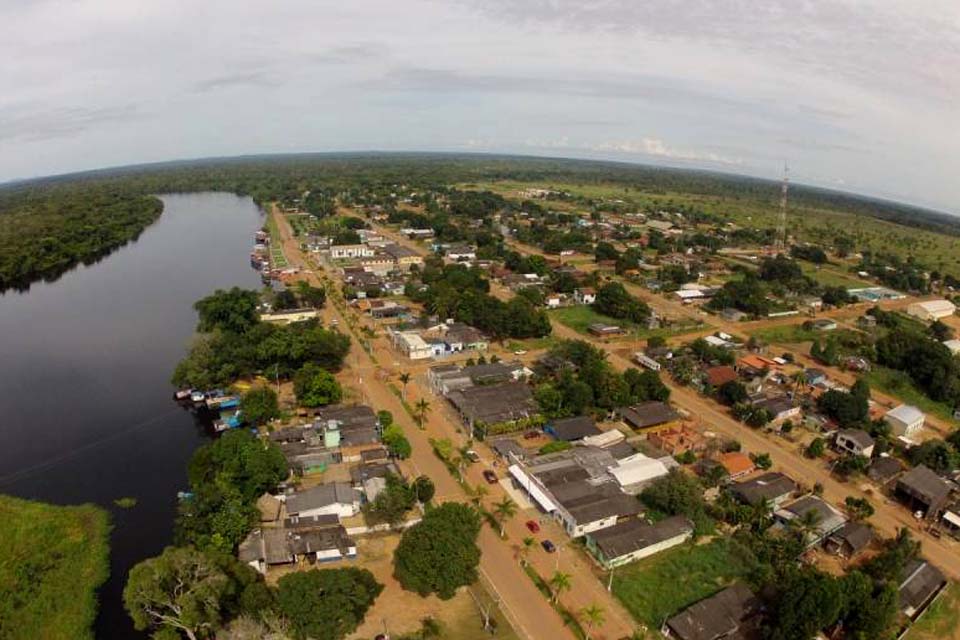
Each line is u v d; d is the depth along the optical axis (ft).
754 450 391.65
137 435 398.01
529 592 257.34
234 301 547.08
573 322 644.69
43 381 485.97
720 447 378.94
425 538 242.99
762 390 483.92
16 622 239.30
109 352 552.41
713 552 285.84
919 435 430.61
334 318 619.67
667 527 290.97
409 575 240.12
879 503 339.36
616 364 529.86
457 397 424.87
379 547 281.95
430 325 595.47
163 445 385.09
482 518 304.71
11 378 492.13
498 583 261.65
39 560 272.72
